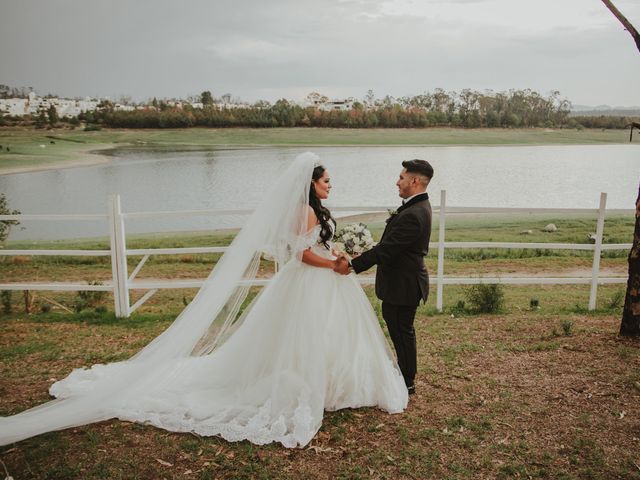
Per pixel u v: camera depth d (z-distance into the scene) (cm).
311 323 362
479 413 366
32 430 334
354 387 372
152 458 313
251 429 337
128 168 6038
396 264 375
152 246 1594
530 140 12762
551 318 602
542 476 296
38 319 628
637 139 13475
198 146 10438
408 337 390
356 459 312
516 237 1686
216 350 400
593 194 3859
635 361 442
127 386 369
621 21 475
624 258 1243
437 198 3688
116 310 632
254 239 379
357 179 4847
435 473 299
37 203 3597
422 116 15388
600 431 339
